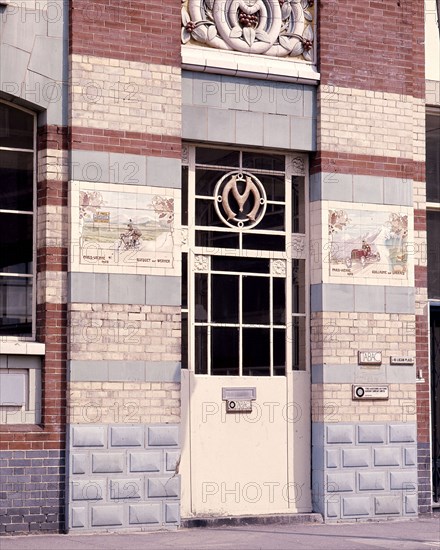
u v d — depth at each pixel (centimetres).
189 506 1432
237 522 1441
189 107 1452
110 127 1390
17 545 1241
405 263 1555
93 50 1387
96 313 1366
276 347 1502
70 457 1342
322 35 1524
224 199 1485
